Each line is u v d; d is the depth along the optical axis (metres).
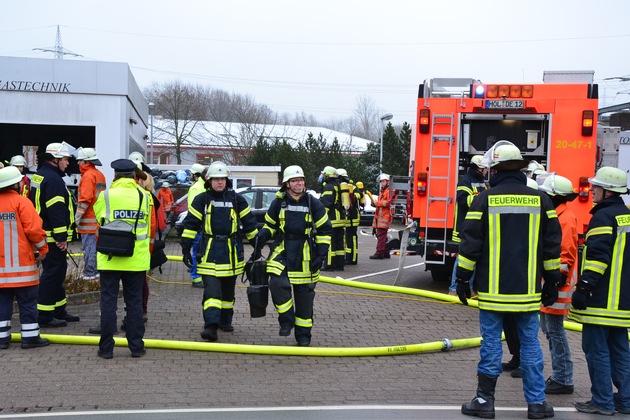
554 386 6.45
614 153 11.98
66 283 9.95
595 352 5.85
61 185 8.20
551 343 6.47
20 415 5.43
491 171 6.03
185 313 9.31
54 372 6.63
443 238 11.26
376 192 39.12
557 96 10.80
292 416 5.51
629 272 5.82
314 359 7.37
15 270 7.26
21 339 7.46
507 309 5.54
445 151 11.21
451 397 6.19
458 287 5.83
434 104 11.21
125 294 7.23
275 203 7.87
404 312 9.82
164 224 10.52
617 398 5.96
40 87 17.06
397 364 7.27
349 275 13.78
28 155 22.81
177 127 52.38
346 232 15.35
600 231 5.78
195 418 5.42
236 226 7.88
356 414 5.60
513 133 11.85
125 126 17.55
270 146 40.25
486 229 5.66
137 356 7.20
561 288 6.32
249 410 5.66
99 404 5.77
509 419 5.60
